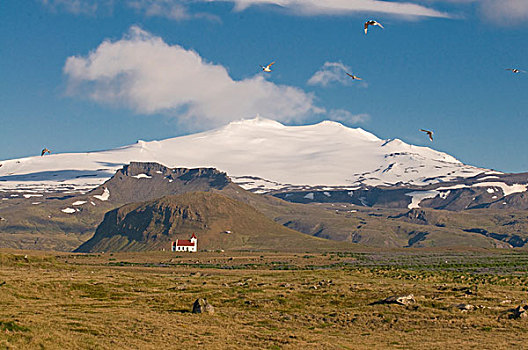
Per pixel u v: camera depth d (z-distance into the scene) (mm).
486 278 192375
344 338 93562
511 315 110250
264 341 88000
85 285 137625
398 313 115812
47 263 191625
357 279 181250
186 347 81438
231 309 118375
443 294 138000
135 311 109250
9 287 123688
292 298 132125
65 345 75625
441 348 85500
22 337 76188
